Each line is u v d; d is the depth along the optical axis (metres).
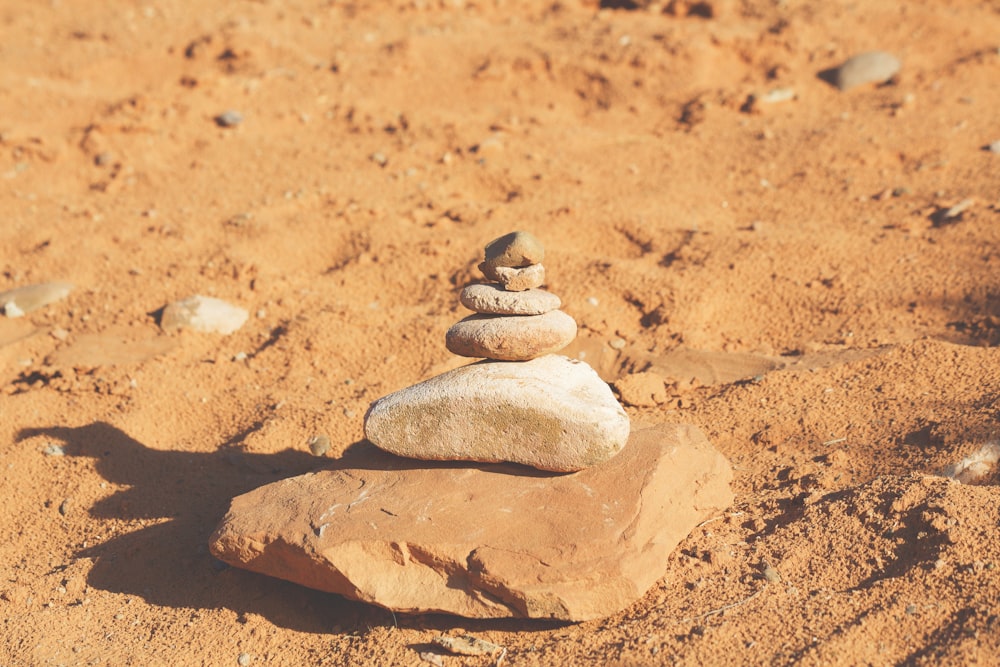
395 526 1.25
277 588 1.31
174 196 2.10
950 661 1.15
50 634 1.29
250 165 2.20
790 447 1.43
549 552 1.22
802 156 2.09
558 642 1.21
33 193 2.15
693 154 2.17
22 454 1.51
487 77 2.47
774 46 2.53
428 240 1.89
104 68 2.59
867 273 1.74
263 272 1.84
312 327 1.72
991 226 1.79
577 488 1.26
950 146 2.06
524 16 2.89
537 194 2.02
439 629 1.25
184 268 1.86
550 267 1.82
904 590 1.21
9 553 1.40
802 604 1.21
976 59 2.40
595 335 1.68
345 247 1.92
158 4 2.94
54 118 2.37
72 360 1.69
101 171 2.21
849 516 1.29
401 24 2.83
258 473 1.47
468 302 1.30
